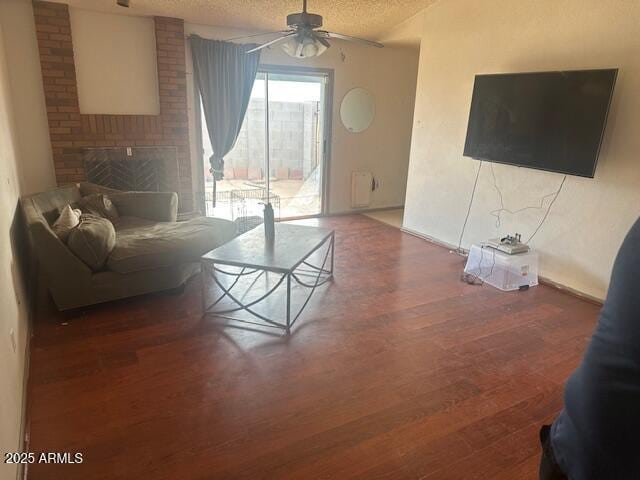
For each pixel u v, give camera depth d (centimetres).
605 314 76
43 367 243
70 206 346
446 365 256
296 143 593
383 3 455
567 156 340
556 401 226
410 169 534
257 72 534
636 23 304
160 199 408
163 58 467
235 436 196
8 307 211
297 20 304
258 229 365
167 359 254
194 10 443
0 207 242
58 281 288
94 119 447
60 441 190
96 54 442
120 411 210
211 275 351
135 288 317
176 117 488
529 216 395
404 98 643
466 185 457
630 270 70
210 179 541
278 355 261
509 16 390
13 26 400
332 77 576
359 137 622
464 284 379
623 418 69
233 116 520
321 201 625
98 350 262
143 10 439
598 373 73
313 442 193
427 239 511
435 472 179
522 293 363
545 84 348
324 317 311
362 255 452
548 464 87
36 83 420
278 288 360
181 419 205
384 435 199
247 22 485
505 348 277
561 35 351
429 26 477
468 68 437
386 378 242
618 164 325
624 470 70
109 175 464
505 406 221
